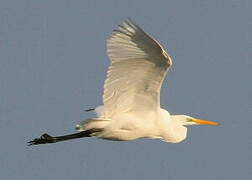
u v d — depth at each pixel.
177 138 16.73
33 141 16.58
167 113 16.31
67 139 16.34
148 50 14.12
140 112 15.69
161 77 14.85
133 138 15.91
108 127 15.55
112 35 13.93
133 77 14.91
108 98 15.20
